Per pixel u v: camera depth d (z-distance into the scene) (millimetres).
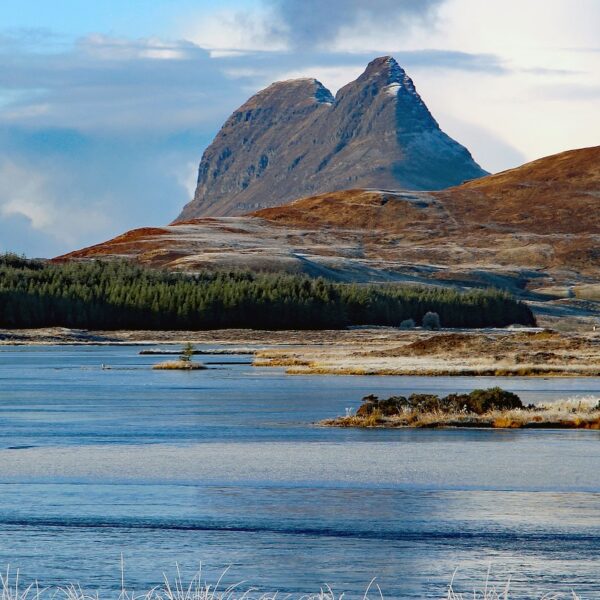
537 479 84750
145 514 71250
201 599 49531
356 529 66312
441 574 55281
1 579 51188
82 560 58406
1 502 75875
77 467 93125
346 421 130750
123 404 167500
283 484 83312
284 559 58625
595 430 122500
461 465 92562
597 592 51375
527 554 59594
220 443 111250
